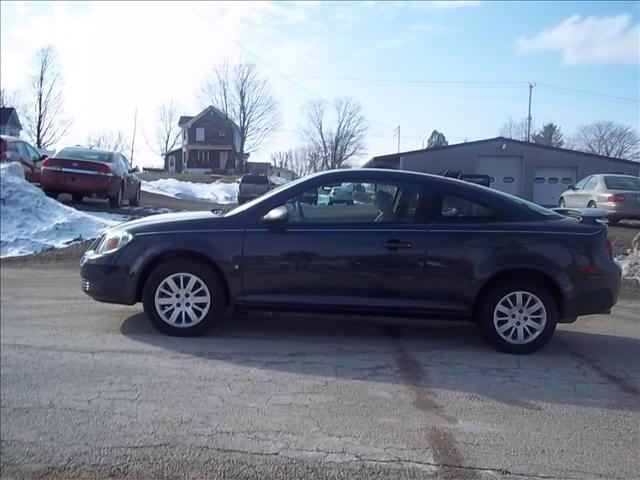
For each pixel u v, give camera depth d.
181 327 5.74
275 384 4.62
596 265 5.54
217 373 4.82
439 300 5.60
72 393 4.40
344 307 5.62
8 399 4.29
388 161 35.81
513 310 5.57
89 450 3.63
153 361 5.07
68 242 11.35
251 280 5.66
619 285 5.67
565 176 33.59
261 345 5.57
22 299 7.29
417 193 5.73
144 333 5.86
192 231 5.71
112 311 6.71
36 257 10.28
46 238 11.45
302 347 5.55
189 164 67.00
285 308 5.68
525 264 5.48
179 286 5.75
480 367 5.16
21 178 13.10
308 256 5.61
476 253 5.53
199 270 5.70
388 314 5.64
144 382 4.61
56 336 5.74
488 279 5.54
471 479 3.38
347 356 5.33
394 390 4.56
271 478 3.37
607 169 33.41
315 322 6.42
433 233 5.58
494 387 4.69
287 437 3.79
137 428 3.89
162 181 35.47
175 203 23.25
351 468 3.46
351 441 3.76
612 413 4.25
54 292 7.72
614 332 6.52
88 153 15.55
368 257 5.57
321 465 3.49
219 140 66.56
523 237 5.54
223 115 63.28
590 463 3.57
